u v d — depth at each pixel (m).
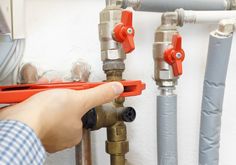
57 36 0.58
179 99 0.61
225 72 0.53
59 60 0.58
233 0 0.56
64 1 0.58
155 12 0.58
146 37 0.59
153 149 0.61
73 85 0.42
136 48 0.59
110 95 0.39
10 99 0.36
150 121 0.61
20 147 0.30
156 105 0.57
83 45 0.59
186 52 0.60
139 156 0.61
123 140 0.53
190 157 0.61
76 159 0.54
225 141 0.61
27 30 0.57
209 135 0.55
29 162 0.30
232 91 0.61
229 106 0.61
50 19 0.58
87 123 0.47
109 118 0.50
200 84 0.60
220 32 0.52
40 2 0.58
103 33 0.51
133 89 0.42
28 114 0.33
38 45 0.58
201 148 0.56
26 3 0.57
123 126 0.53
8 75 0.56
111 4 0.52
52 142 0.39
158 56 0.52
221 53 0.52
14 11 0.55
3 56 0.56
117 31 0.49
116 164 0.53
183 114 0.61
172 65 0.52
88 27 0.59
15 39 0.56
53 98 0.36
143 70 0.60
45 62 0.58
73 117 0.37
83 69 0.56
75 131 0.39
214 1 0.56
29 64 0.55
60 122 0.36
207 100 0.54
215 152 0.55
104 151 0.60
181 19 0.54
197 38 0.60
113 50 0.51
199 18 0.54
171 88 0.54
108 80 0.52
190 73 0.60
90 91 0.38
